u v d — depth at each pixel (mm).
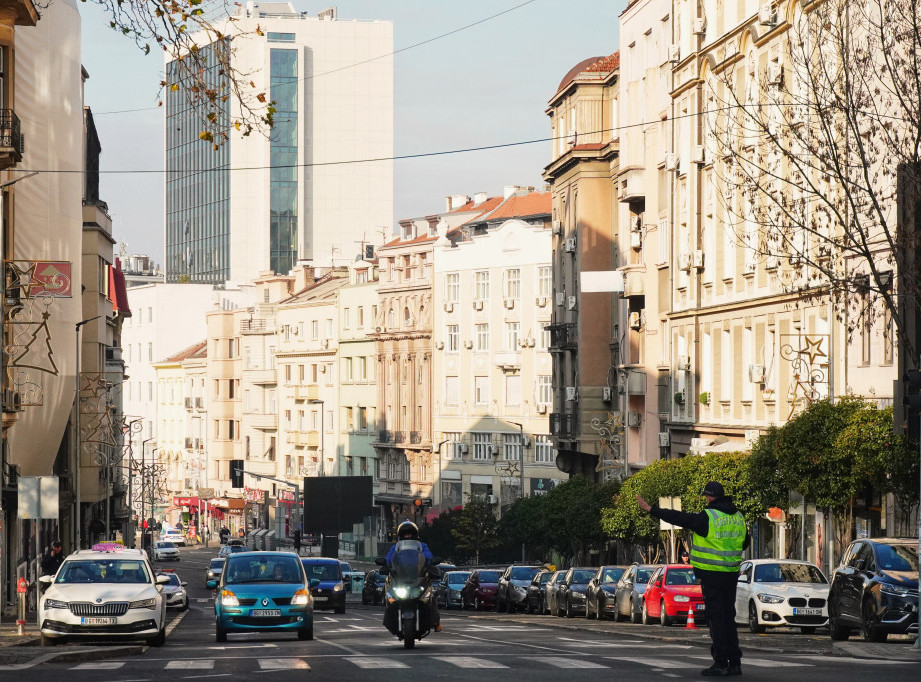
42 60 49375
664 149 59844
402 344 112500
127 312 101812
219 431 145250
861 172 35781
